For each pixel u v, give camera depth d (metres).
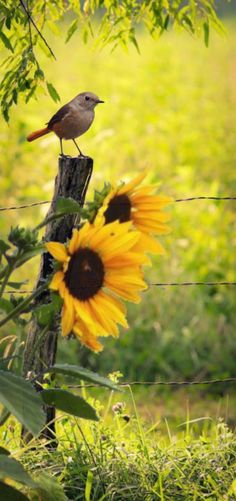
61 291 1.51
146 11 2.27
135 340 3.56
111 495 1.82
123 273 1.55
